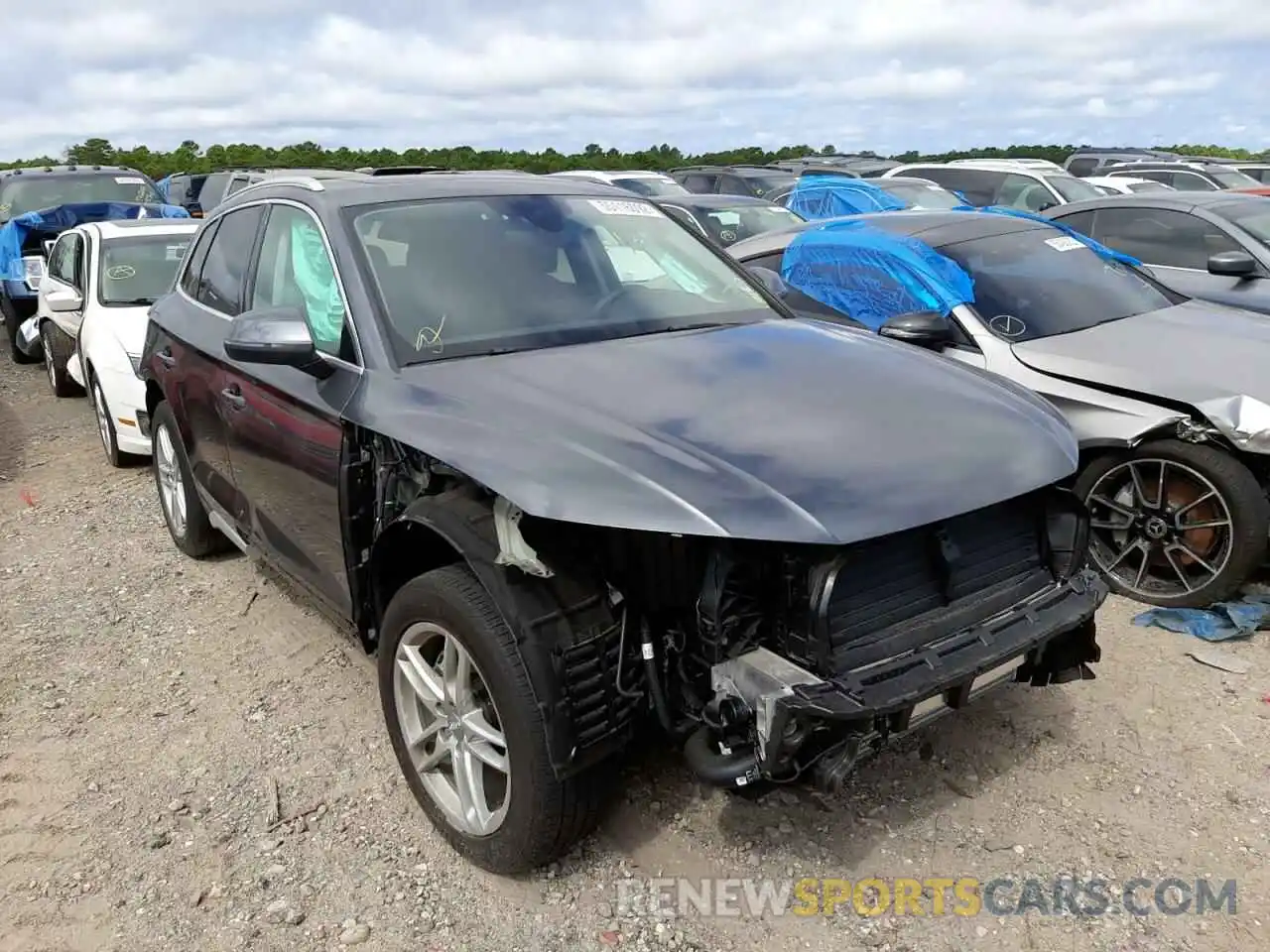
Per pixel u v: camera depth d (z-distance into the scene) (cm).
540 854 287
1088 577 307
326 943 280
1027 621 285
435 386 310
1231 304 694
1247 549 432
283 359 330
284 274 401
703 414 285
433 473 307
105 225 888
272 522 407
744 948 273
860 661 259
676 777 339
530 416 282
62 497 692
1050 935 272
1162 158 2372
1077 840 307
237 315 434
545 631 265
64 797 350
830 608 255
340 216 369
